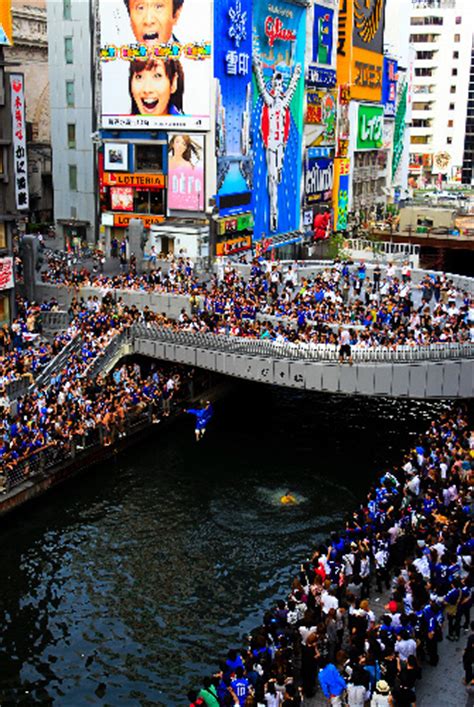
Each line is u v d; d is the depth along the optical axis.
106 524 36.75
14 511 36.72
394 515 27.95
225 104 70.06
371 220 111.25
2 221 49.97
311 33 88.12
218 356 46.06
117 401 43.75
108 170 73.81
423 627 21.33
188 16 66.44
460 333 42.88
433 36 169.62
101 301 54.53
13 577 32.34
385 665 19.81
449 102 172.75
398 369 41.41
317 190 95.69
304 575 24.95
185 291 54.41
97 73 75.56
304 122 89.38
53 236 87.38
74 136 79.12
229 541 35.38
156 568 33.22
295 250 90.62
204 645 28.28
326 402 54.81
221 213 72.06
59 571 32.91
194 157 69.56
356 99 106.38
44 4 91.94
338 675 19.25
